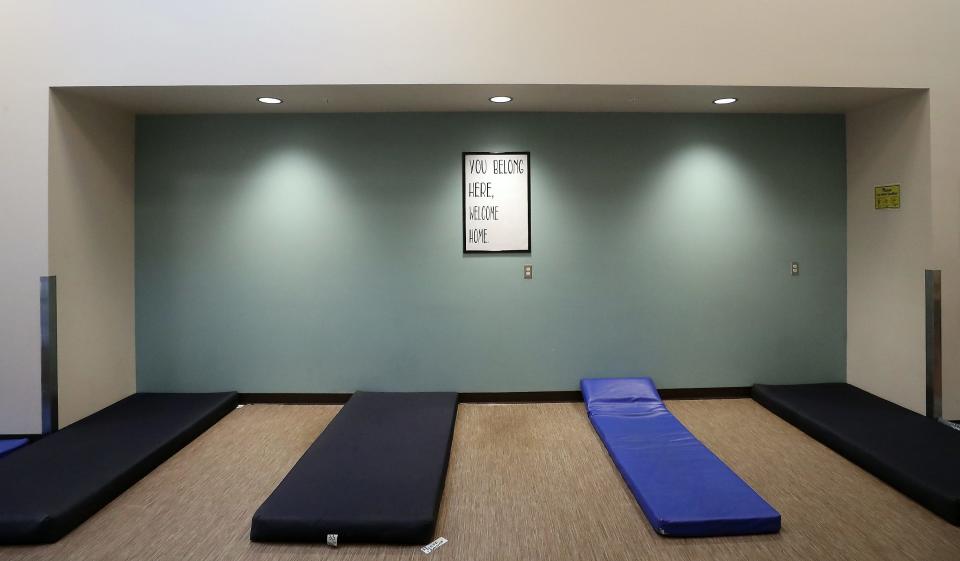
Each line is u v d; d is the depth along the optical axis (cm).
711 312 479
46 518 266
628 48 381
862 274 463
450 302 473
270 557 257
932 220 396
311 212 468
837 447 367
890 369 437
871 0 389
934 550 258
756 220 475
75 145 398
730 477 314
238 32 375
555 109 459
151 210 465
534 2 379
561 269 473
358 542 269
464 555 258
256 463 360
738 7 384
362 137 466
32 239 374
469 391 477
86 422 396
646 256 475
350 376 475
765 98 423
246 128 464
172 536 274
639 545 264
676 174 472
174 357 470
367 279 471
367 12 376
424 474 312
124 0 372
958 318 400
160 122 462
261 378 473
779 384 482
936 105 394
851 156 471
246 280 470
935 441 354
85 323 410
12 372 380
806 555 255
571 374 478
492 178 469
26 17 371
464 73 378
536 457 366
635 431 385
